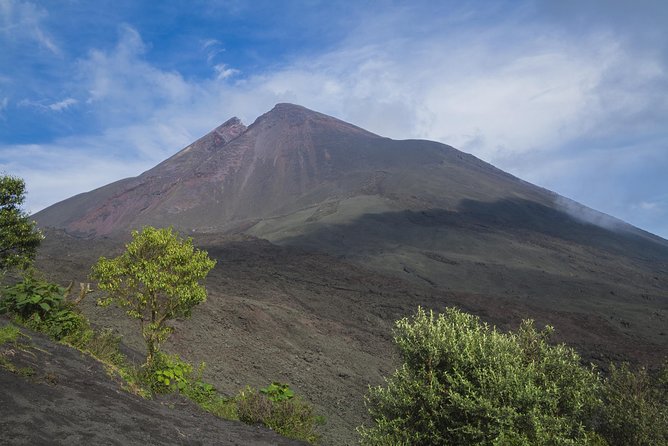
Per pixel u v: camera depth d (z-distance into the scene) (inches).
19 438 195.6
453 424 345.7
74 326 400.8
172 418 313.3
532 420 324.8
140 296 432.8
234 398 449.4
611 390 431.8
